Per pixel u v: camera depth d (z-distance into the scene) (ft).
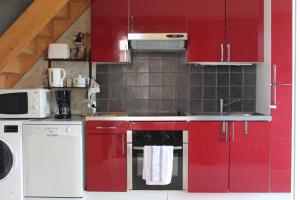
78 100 13.00
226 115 11.25
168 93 12.95
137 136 11.01
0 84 12.18
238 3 11.61
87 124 11.00
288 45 11.09
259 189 11.00
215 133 10.97
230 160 10.98
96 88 12.60
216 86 12.91
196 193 11.11
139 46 11.81
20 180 10.77
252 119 10.97
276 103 11.05
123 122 10.98
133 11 11.68
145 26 11.67
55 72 11.98
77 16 12.53
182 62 12.92
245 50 11.64
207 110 12.94
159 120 10.96
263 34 11.68
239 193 11.14
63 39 12.87
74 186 10.82
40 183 10.81
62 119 11.37
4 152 10.80
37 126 10.75
